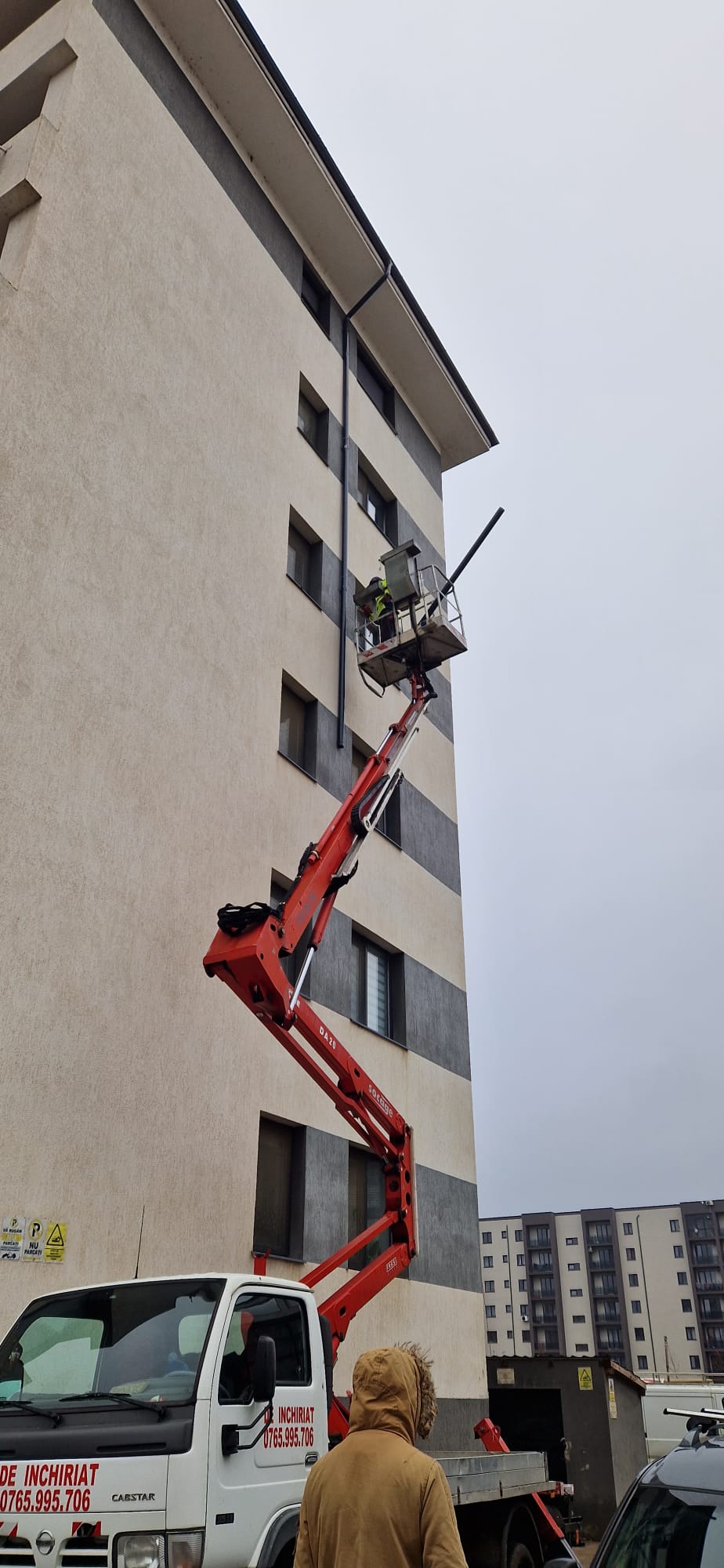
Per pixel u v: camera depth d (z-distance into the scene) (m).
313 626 14.95
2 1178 7.79
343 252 18.19
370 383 20.09
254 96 15.30
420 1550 2.99
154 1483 4.40
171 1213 9.26
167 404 12.07
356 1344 11.95
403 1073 14.69
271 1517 4.88
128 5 13.46
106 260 11.48
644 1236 97.00
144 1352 5.06
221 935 8.34
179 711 11.04
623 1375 15.62
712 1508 4.10
